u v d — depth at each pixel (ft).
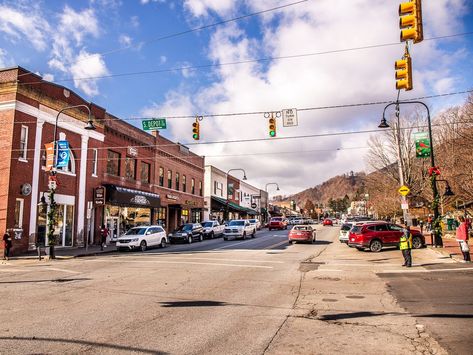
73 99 93.86
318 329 24.36
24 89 78.95
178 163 153.17
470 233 95.45
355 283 41.50
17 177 76.89
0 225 74.18
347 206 569.23
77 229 93.61
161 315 27.81
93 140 100.94
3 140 76.33
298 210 567.18
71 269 54.19
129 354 19.77
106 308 29.91
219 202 190.80
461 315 27.04
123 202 106.22
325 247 90.22
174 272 49.67
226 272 49.67
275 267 54.65
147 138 128.47
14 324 25.35
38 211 81.87
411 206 146.61
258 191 288.71
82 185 96.07
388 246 77.71
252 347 20.94
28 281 43.68
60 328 24.41
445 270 48.80
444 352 19.95
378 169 162.09
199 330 24.09
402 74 38.04
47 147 75.77
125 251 87.45
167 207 142.31
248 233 125.49
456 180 105.70
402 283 40.75
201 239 120.98
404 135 145.89
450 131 115.65
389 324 25.36
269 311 29.14
